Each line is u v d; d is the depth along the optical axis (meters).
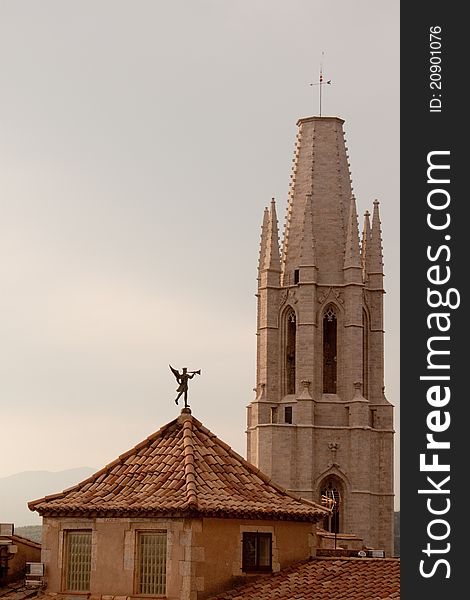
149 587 68.50
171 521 67.94
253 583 68.75
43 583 71.62
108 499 70.81
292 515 70.62
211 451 74.06
